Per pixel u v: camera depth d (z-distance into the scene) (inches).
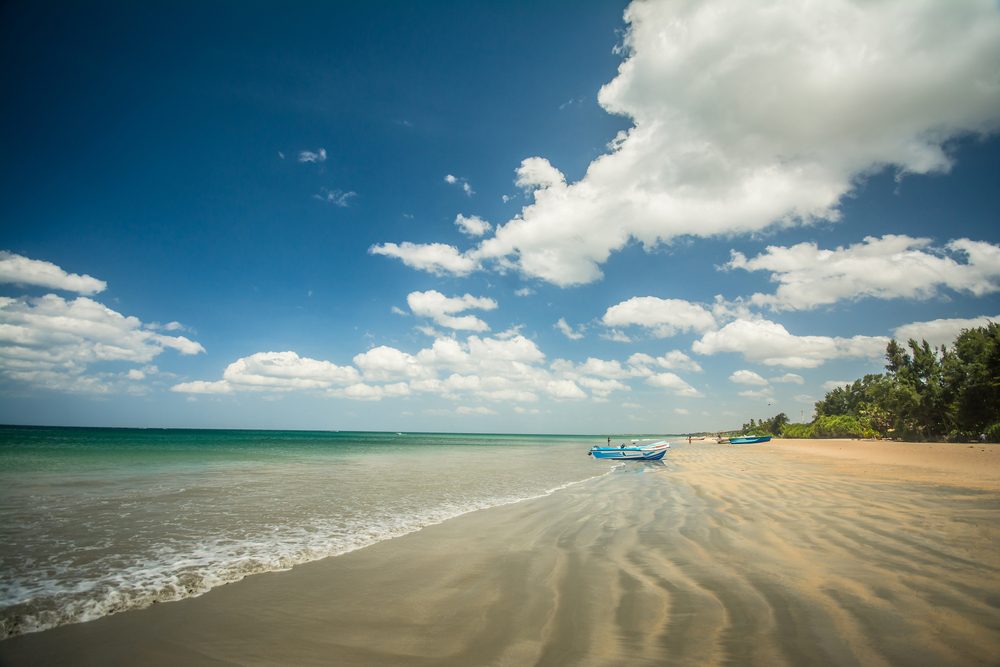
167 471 919.0
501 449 2576.3
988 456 1140.5
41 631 197.9
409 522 430.6
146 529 399.9
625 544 329.4
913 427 2284.7
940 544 300.5
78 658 174.2
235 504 533.0
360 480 803.4
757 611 195.5
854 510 427.8
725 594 217.5
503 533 379.2
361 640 184.4
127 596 239.5
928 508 431.5
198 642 186.4
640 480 785.6
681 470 960.3
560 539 353.7
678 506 492.1
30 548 336.8
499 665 158.7
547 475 914.1
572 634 181.5
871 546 297.7
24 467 972.6
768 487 615.5
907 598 205.3
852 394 4114.2
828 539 318.7
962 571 243.3
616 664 155.5
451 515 466.3
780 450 1872.5
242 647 181.3
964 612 188.5
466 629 191.5
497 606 216.1
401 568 283.3
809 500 493.7
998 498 491.2
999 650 156.0
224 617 210.8
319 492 640.4
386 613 211.9
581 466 1171.3
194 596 238.5
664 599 214.7
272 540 360.2
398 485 732.0
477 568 280.4
